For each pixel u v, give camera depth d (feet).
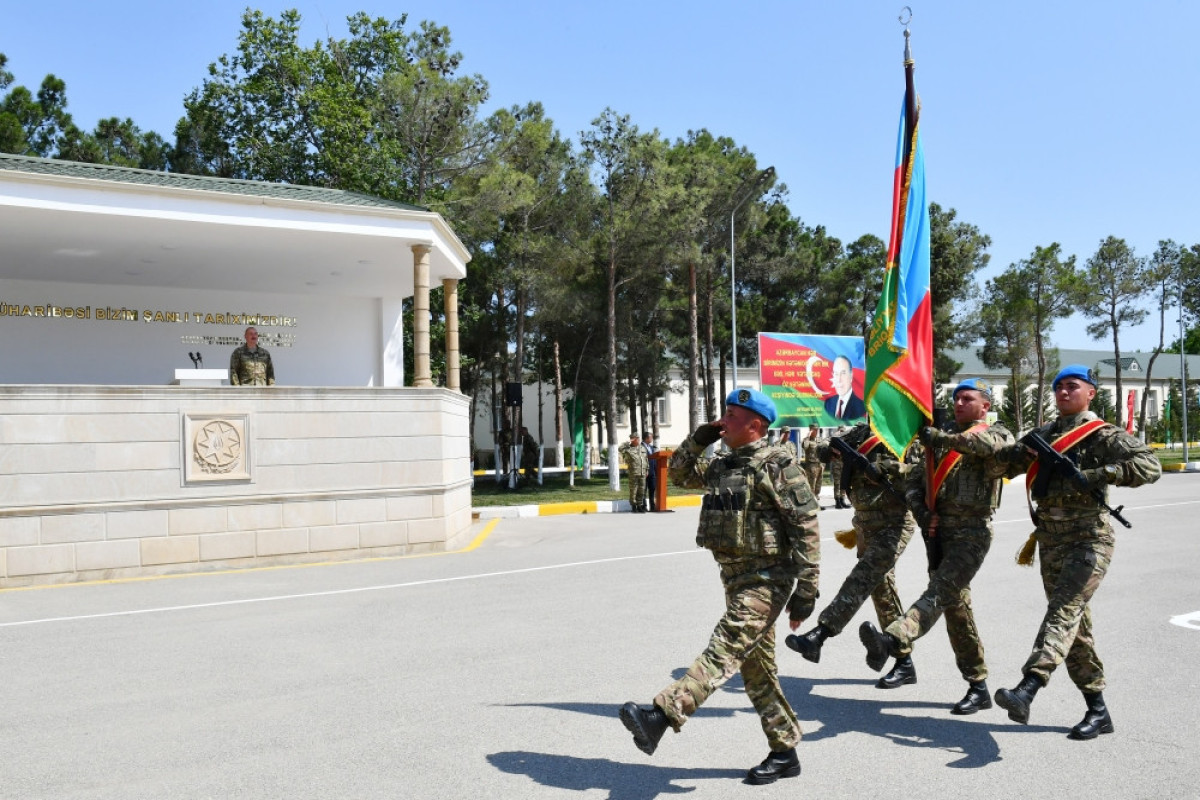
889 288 21.45
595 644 25.17
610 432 96.94
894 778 15.46
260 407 43.34
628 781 15.39
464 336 106.93
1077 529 17.70
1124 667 22.36
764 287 134.72
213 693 21.02
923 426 20.45
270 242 54.19
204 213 48.96
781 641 25.89
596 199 103.65
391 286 69.51
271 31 100.94
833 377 89.92
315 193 57.57
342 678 22.09
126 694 21.08
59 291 63.82
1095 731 17.39
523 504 78.69
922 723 18.48
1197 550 43.21
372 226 53.42
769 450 15.25
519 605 31.14
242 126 101.71
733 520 14.93
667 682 21.35
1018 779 15.34
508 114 99.35
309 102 98.07
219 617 30.09
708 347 115.85
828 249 144.66
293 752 17.01
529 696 20.35
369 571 40.40
